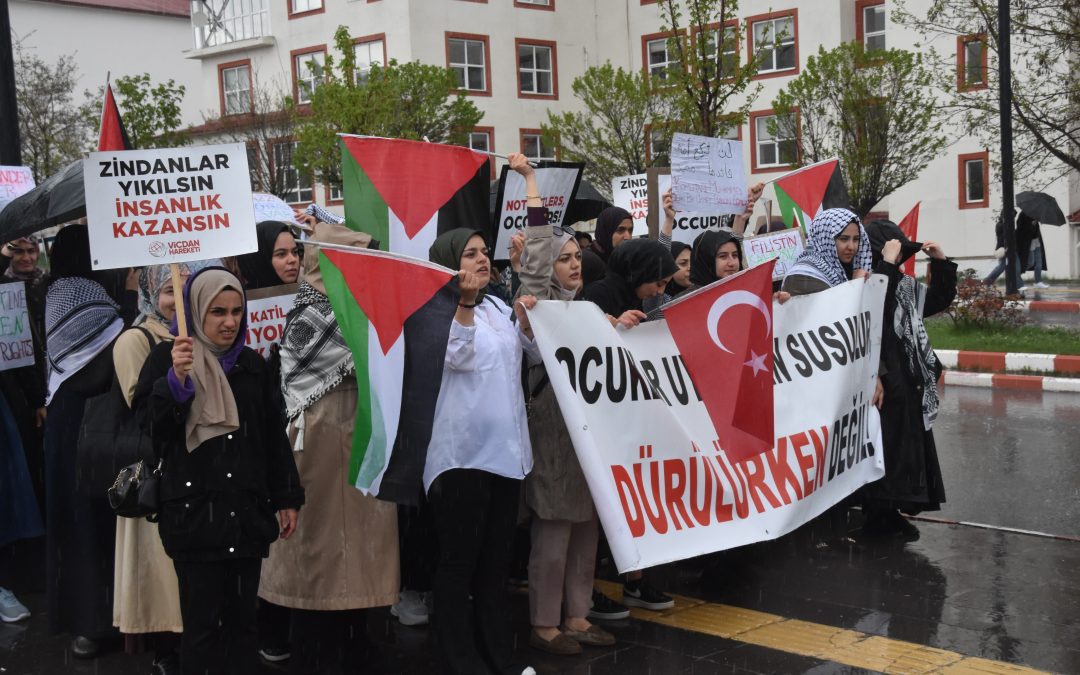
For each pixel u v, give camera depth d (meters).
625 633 5.81
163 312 5.23
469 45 36.22
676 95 20.39
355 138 5.98
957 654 5.32
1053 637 5.52
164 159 4.82
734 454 5.92
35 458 6.91
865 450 6.99
